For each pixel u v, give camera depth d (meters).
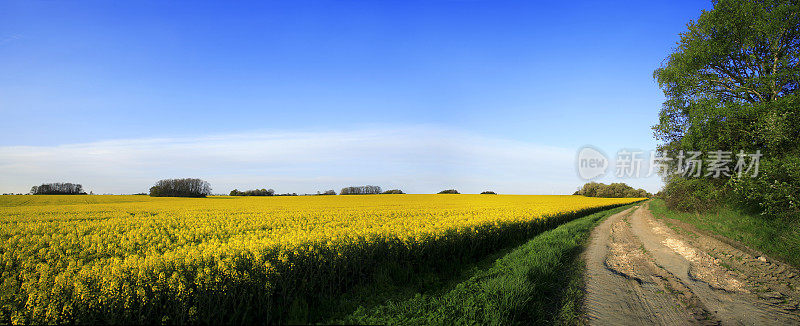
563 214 27.44
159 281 6.25
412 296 7.38
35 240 12.52
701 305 6.61
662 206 36.03
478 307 5.90
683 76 20.55
